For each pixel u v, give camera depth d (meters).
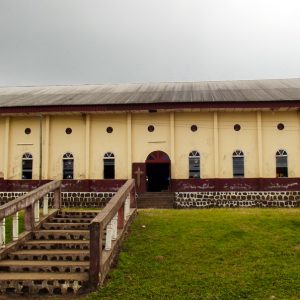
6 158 27.84
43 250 11.22
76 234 12.13
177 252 11.73
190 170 26.84
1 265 10.12
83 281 9.34
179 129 27.05
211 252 11.72
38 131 27.97
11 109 26.89
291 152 26.39
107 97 28.09
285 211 18.83
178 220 15.50
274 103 25.25
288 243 12.48
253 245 12.29
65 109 26.48
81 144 27.61
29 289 9.36
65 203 27.25
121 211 12.69
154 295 9.02
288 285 9.52
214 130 26.62
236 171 26.64
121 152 27.31
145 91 29.73
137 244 12.43
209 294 9.04
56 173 27.66
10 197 27.70
